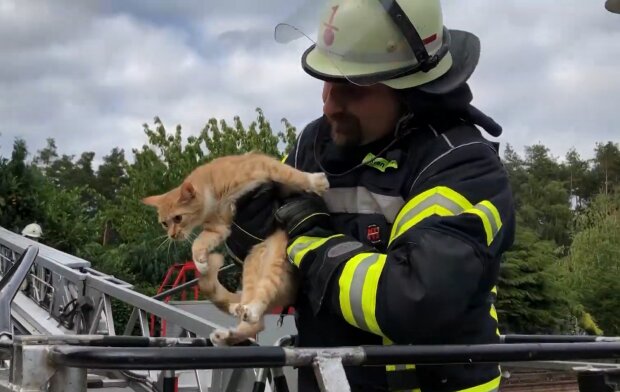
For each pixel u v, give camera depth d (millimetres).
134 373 3670
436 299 1521
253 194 2076
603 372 1695
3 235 6461
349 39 1927
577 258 26000
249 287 1989
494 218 1669
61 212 13023
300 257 1787
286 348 1388
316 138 2188
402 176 1851
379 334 1656
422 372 1789
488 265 1645
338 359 1413
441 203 1696
